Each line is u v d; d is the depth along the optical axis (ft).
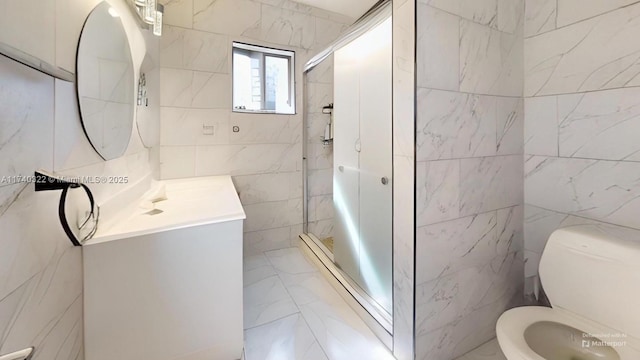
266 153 8.75
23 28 2.04
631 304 3.11
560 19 4.51
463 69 4.24
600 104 4.14
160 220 3.89
